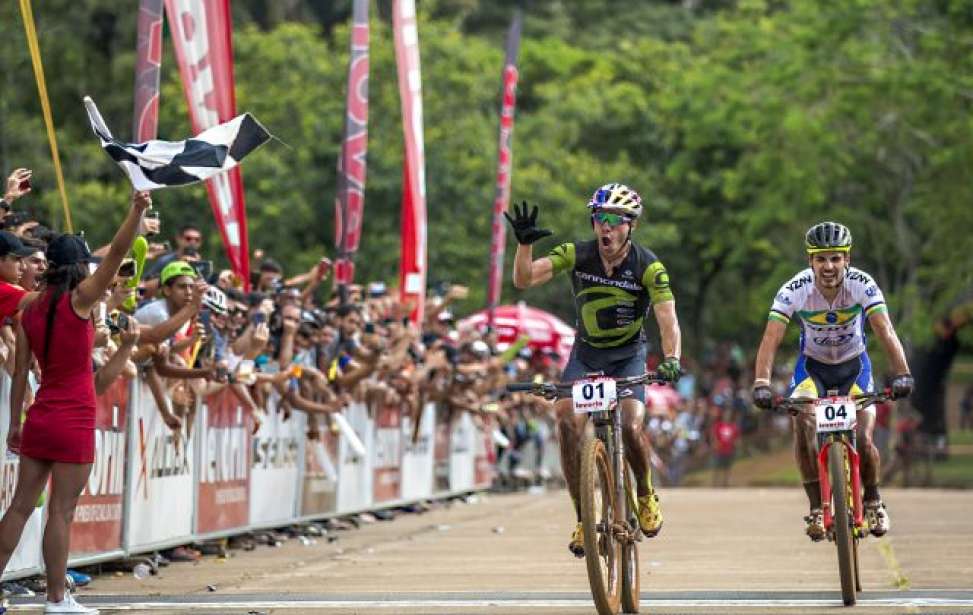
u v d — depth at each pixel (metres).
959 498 51.81
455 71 82.44
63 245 18.09
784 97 87.81
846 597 19.62
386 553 29.27
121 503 24.61
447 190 81.00
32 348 18.14
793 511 43.88
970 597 20.67
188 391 27.20
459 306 80.19
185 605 19.92
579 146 108.94
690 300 115.06
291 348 30.50
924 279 93.88
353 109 35.44
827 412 20.05
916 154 86.50
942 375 100.06
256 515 31.00
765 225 95.50
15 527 18.12
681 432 88.31
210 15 29.70
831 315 21.45
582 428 19.59
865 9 82.75
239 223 31.41
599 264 19.39
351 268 35.41
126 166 18.05
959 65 83.06
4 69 82.38
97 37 88.31
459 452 50.50
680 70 111.88
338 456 36.22
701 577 24.03
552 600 20.44
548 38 117.62
